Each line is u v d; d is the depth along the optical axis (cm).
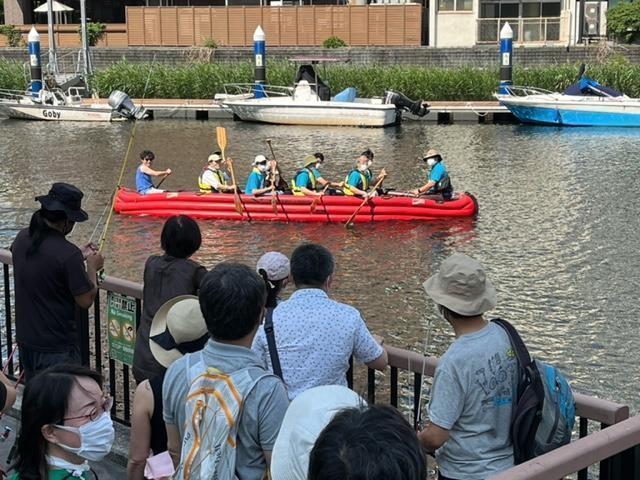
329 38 4075
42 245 487
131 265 1343
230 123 3388
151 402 367
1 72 3725
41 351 494
